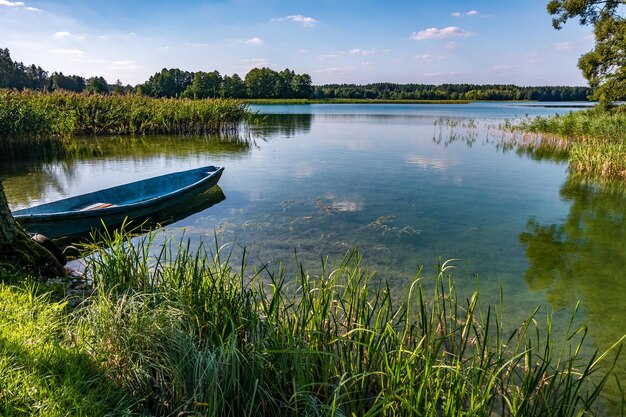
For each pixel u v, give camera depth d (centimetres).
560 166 1502
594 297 525
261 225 780
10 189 1047
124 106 2269
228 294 364
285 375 288
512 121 3241
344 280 541
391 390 267
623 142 1439
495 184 1191
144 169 1340
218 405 263
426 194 1057
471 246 698
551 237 754
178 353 297
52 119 1798
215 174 1016
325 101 10375
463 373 293
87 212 684
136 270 431
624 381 364
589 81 2494
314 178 1234
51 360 278
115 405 264
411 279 558
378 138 2330
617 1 2375
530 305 501
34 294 395
